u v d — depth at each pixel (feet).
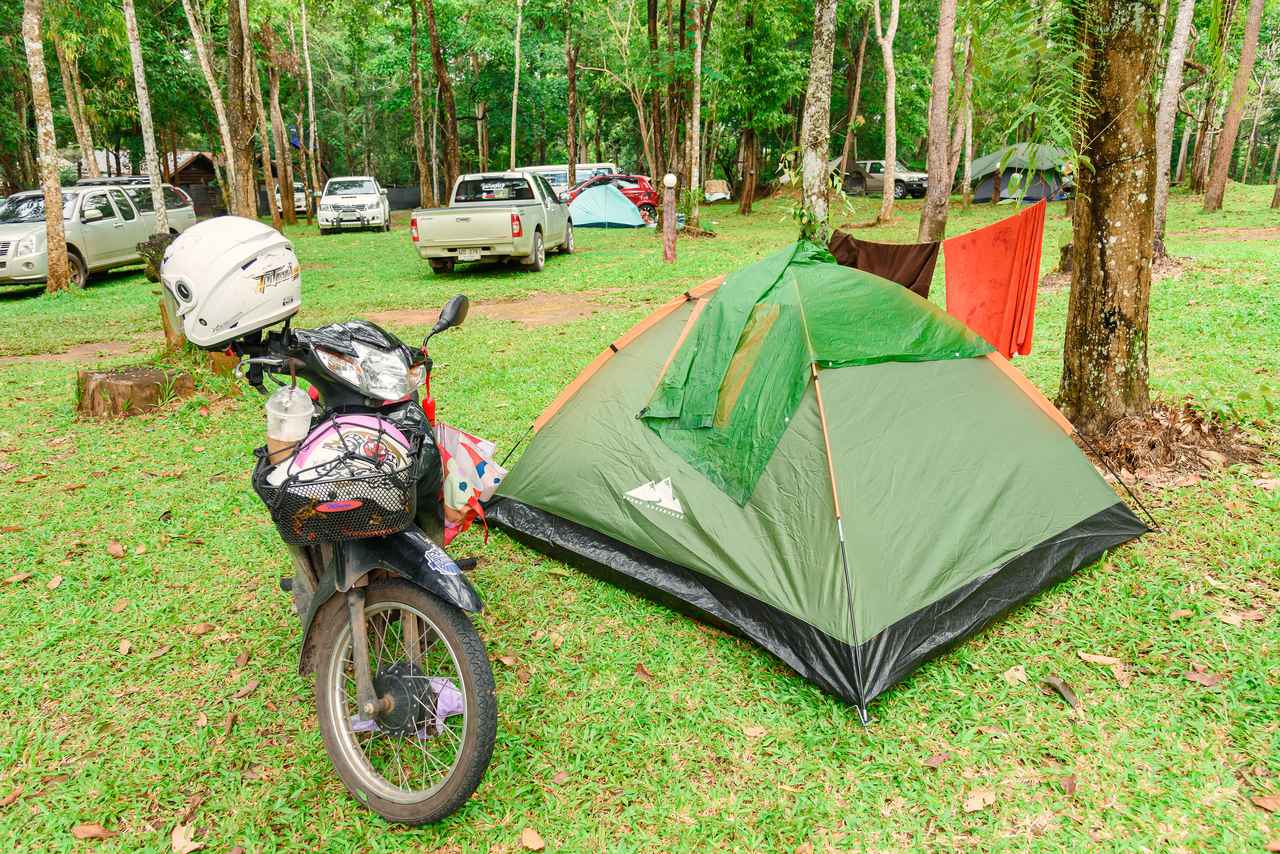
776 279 13.79
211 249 7.91
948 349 13.46
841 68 118.32
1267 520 14.48
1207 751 9.39
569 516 14.47
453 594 7.99
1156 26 15.64
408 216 118.11
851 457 11.80
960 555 11.94
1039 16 15.57
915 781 9.21
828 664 10.65
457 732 9.93
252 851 8.54
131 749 10.11
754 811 8.88
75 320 39.70
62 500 17.65
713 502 12.70
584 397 15.21
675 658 11.60
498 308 40.14
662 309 15.28
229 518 16.61
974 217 78.89
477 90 127.65
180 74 95.55
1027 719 10.11
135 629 12.76
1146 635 11.59
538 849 8.45
